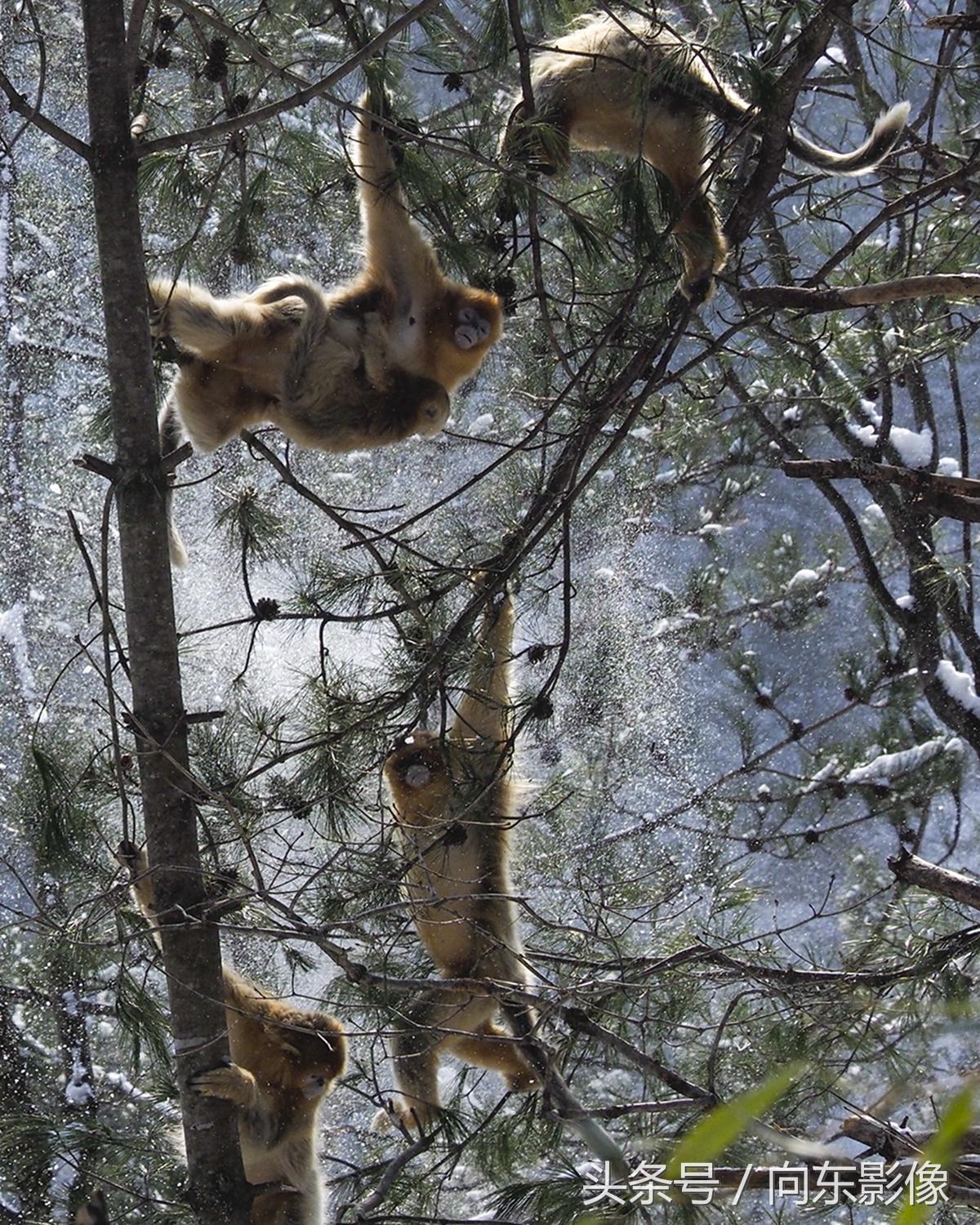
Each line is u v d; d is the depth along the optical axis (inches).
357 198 352.5
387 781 378.3
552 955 352.2
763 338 474.3
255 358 324.5
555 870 428.1
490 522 410.0
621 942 386.6
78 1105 425.1
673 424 591.8
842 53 577.6
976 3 446.0
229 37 292.7
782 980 320.2
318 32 377.4
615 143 356.5
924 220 513.7
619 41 346.0
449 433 354.0
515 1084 392.8
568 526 302.7
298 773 297.3
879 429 557.0
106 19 295.4
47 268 689.6
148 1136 393.1
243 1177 289.7
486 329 340.8
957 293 303.1
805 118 635.5
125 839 300.4
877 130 380.8
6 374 660.7
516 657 305.9
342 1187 428.1
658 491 655.1
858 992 336.8
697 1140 62.7
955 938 331.9
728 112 341.1
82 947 300.8
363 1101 495.8
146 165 335.6
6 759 414.3
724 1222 357.1
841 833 608.4
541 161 308.2
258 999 374.6
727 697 686.5
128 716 274.7
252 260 342.6
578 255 388.5
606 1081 416.8
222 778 298.5
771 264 521.7
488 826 314.3
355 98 334.3
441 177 302.7
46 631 607.2
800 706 706.2
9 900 447.2
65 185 682.8
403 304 339.6
